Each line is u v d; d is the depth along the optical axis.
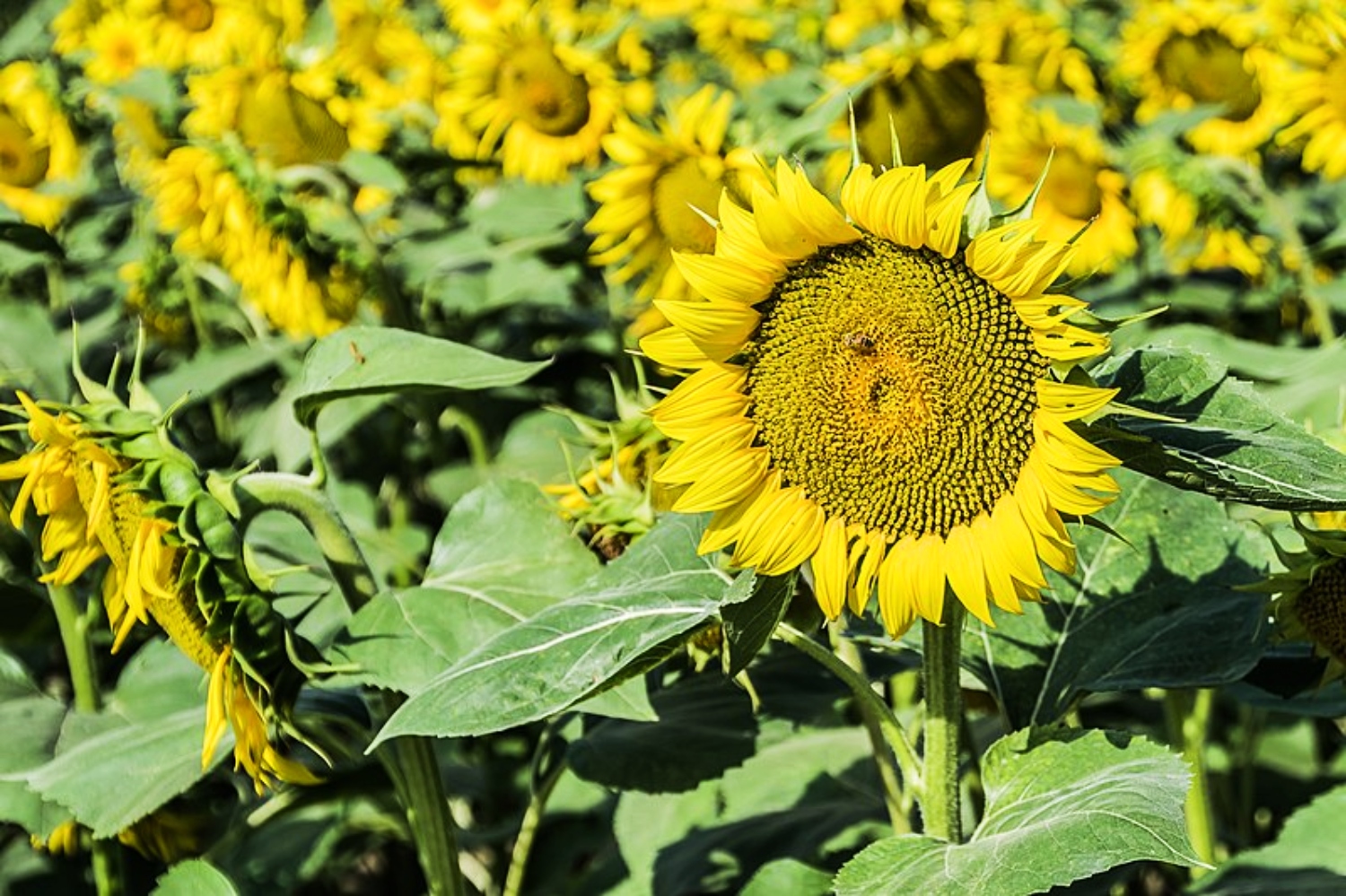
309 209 2.74
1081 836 1.58
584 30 3.43
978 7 3.18
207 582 1.84
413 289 3.04
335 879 3.24
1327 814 2.04
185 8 3.61
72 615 2.21
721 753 2.12
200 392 2.76
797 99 2.94
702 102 2.52
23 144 3.31
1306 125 2.99
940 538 1.68
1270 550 1.97
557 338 3.08
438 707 1.68
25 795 2.06
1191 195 2.89
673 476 1.71
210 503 1.85
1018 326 1.66
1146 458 1.64
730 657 1.71
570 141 3.03
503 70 3.01
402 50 3.23
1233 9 3.12
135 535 1.89
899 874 1.65
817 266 1.69
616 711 1.86
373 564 2.59
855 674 1.79
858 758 2.38
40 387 2.20
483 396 3.03
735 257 1.69
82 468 1.88
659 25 3.84
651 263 2.53
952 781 1.76
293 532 2.20
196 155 2.67
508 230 2.95
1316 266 3.23
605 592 1.75
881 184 1.64
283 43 3.22
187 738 1.97
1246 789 2.67
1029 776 1.71
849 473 1.69
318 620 2.10
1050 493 1.64
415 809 2.02
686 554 1.78
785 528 1.70
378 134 3.04
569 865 2.59
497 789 2.73
